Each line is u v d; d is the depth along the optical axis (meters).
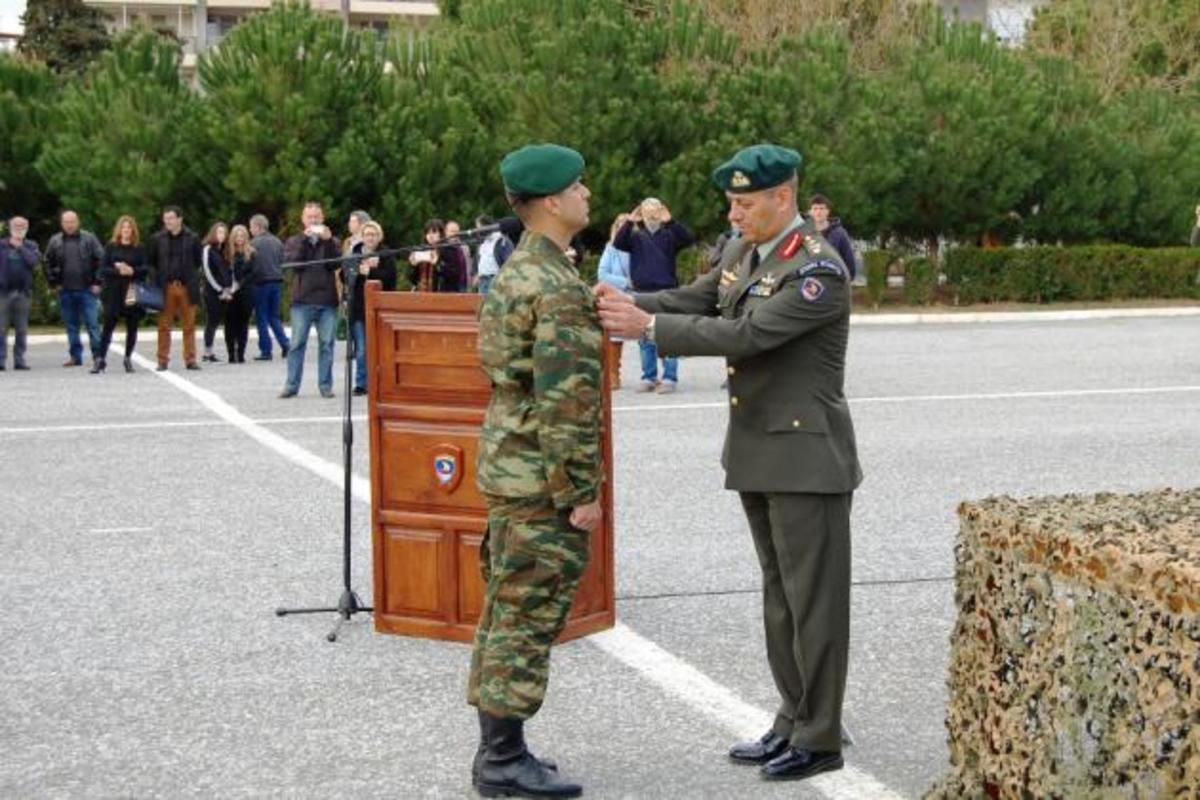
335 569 8.37
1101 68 38.25
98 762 5.54
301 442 12.87
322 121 25.45
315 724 5.91
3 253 19.31
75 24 56.16
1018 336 23.83
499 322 5.04
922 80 29.94
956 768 4.67
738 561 8.52
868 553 8.69
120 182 24.84
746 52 32.91
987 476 11.22
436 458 6.84
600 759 5.51
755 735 5.73
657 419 14.14
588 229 28.05
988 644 4.48
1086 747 4.04
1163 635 3.74
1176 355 20.41
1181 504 4.46
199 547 8.95
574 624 6.96
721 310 5.37
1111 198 31.08
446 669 6.55
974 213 30.03
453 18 42.62
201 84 26.58
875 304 29.31
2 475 11.43
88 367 19.78
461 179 26.20
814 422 5.16
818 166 27.48
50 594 7.92
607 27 27.34
